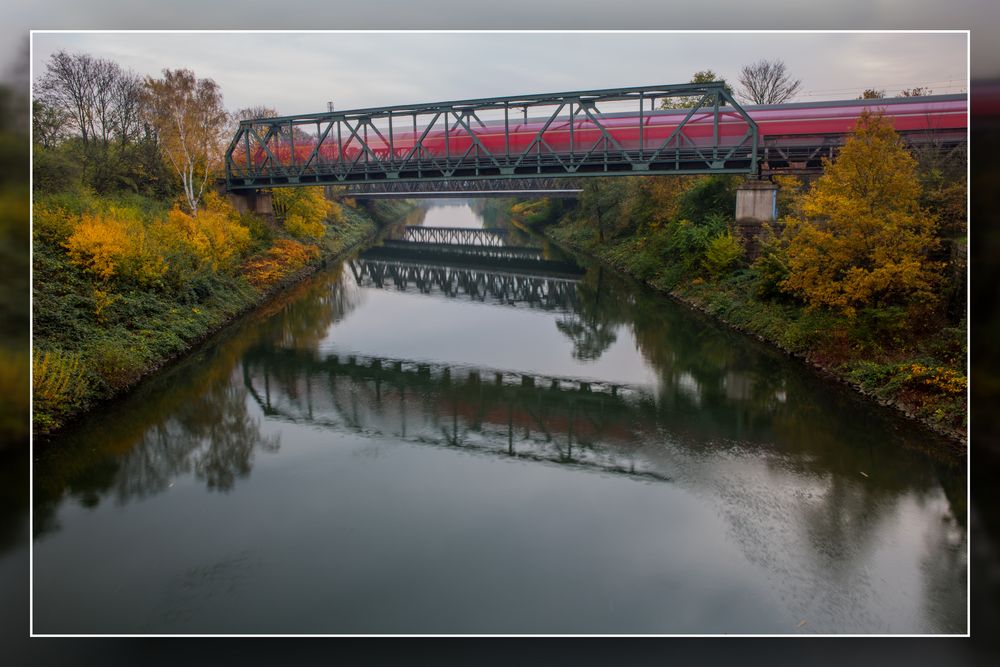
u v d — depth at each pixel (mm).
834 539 11414
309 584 10336
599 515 12555
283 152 47219
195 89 34781
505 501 13242
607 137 30906
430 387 21375
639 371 22766
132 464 15141
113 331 20359
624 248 46938
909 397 16469
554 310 34156
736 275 29969
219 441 16594
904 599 9648
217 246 30906
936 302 18125
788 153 30562
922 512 12234
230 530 12070
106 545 11539
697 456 15148
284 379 22078
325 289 39312
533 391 20922
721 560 10914
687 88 29266
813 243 19719
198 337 24422
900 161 17703
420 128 43094
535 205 93438
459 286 42469
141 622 9328
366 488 13906
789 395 18734
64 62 33500
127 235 23625
